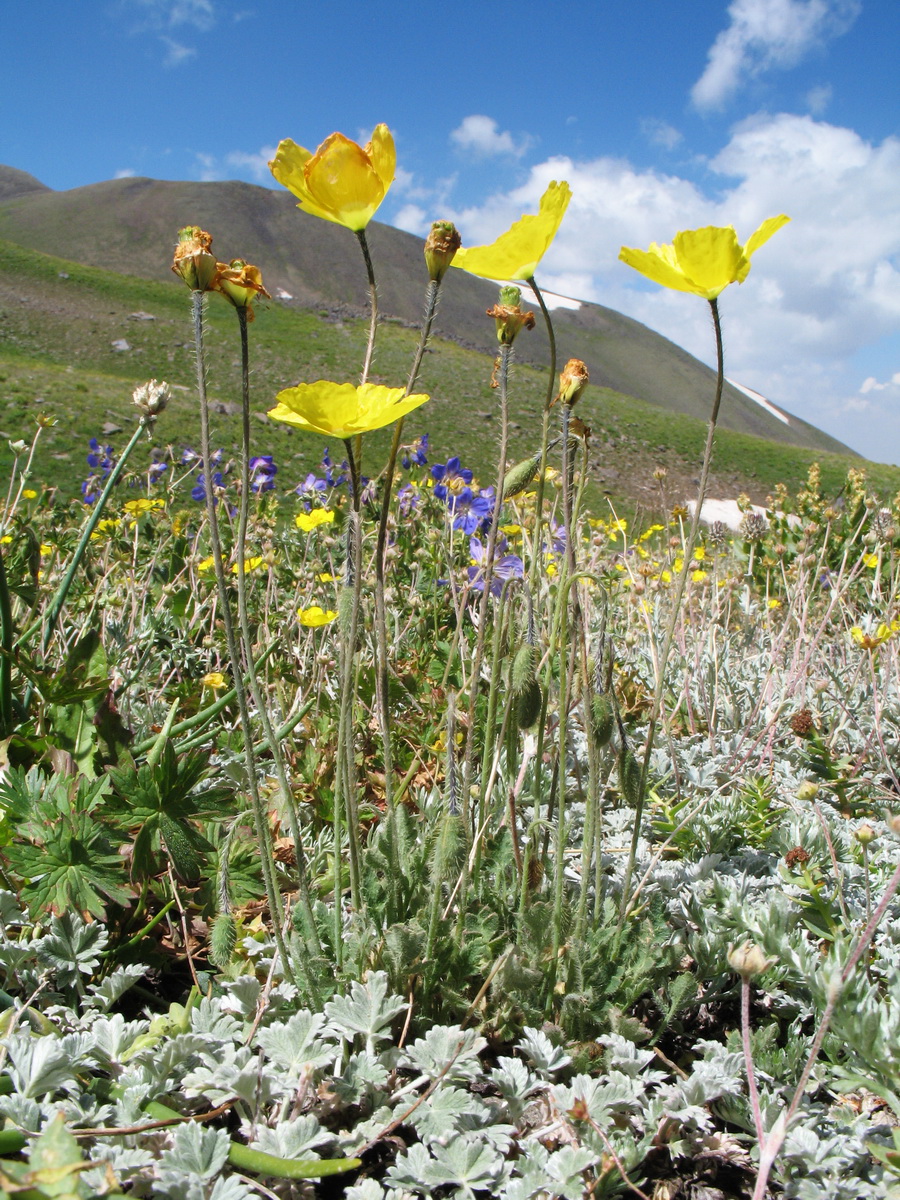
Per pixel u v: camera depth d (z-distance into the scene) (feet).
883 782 2.13
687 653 2.76
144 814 1.30
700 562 3.49
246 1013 1.18
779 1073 1.19
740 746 2.23
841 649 3.16
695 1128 1.12
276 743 1.08
